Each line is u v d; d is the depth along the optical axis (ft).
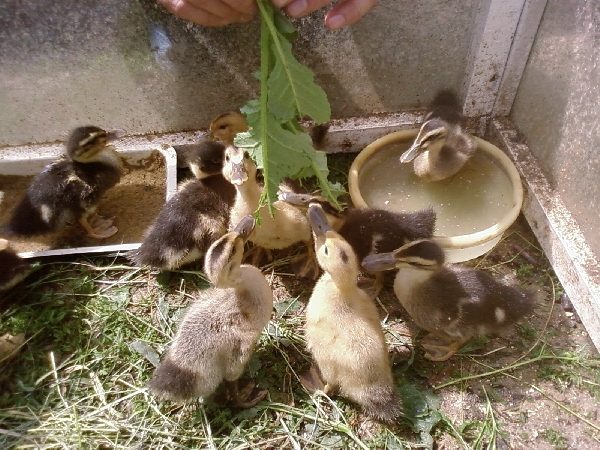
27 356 1.85
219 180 2.06
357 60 2.19
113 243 2.15
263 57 1.65
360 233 1.88
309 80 1.69
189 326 1.63
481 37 2.11
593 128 1.85
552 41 2.04
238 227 1.60
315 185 2.28
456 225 2.11
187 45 2.07
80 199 2.04
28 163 2.26
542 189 2.14
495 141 2.41
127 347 1.88
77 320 1.94
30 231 2.03
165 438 1.68
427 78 2.31
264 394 1.77
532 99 2.23
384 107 2.39
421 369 1.84
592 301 1.84
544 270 2.10
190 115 2.32
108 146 2.13
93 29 1.96
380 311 1.98
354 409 1.74
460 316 1.72
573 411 1.75
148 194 2.28
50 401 1.75
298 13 1.61
